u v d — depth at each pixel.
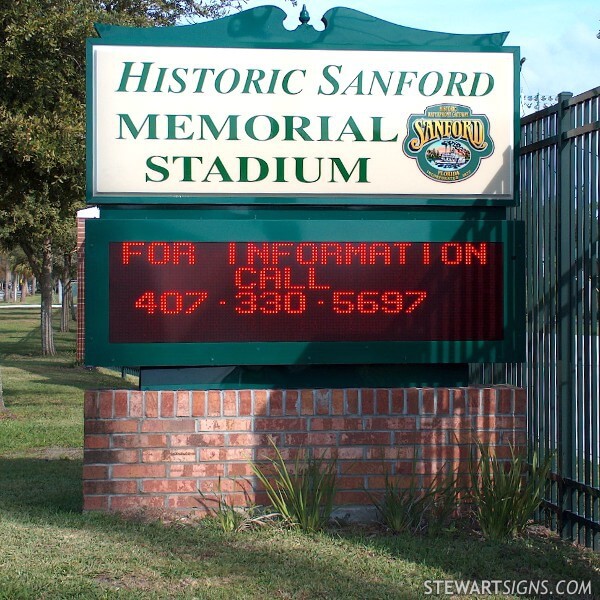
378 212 7.88
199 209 7.73
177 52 7.67
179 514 7.52
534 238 7.88
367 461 7.64
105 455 7.53
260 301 7.55
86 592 5.58
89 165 7.59
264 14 7.82
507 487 7.26
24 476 9.66
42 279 32.62
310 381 7.80
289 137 7.74
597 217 6.78
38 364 28.33
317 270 7.60
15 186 15.03
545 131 7.75
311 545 6.77
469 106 7.91
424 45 7.91
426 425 7.70
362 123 7.80
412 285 7.68
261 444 7.60
